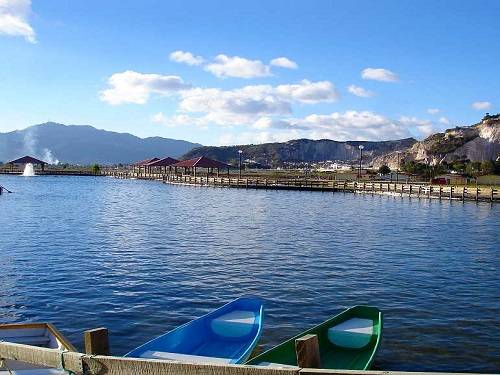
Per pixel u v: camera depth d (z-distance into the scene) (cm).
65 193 7525
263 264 2317
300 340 612
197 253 2575
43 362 634
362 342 1115
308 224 3909
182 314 1555
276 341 1310
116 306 1625
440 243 3033
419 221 4209
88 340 689
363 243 2989
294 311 1586
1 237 3064
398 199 6738
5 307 1602
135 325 1446
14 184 10169
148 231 3403
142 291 1809
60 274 2062
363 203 6062
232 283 1944
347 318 1227
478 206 5734
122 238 3062
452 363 1193
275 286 1905
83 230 3419
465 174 11838
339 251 2697
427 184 8875
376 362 1189
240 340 1141
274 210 5078
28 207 5138
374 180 10744
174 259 2411
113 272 2108
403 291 1855
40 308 1595
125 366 583
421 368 1162
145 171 15038
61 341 947
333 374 510
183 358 1027
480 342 1329
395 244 2972
